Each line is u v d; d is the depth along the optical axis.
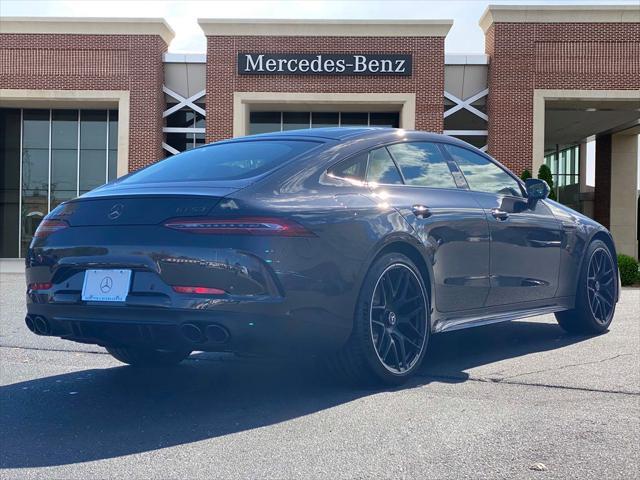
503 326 6.52
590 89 24.67
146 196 3.73
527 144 24.62
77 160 27.58
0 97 25.73
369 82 24.98
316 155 4.05
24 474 2.86
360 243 3.88
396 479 2.73
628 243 33.19
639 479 2.71
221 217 3.54
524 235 5.20
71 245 3.84
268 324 3.51
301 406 3.79
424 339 4.32
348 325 3.84
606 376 4.40
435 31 24.86
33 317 4.02
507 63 24.67
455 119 26.75
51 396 4.17
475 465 2.87
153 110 25.47
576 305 5.85
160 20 25.36
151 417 3.68
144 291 3.60
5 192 27.67
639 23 24.58
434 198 4.55
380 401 3.85
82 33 25.58
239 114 25.14
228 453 3.07
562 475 2.75
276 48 25.00
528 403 3.79
